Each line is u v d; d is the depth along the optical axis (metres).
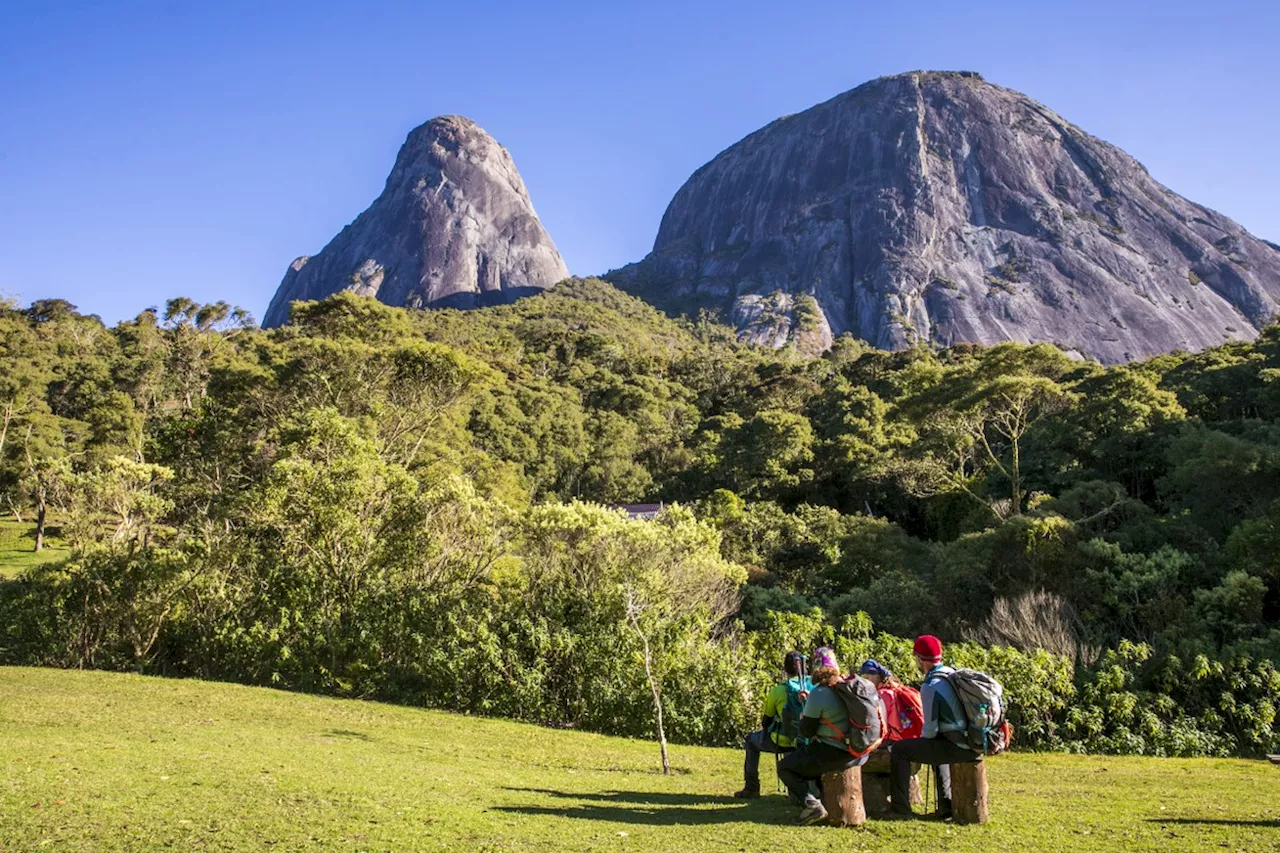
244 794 7.68
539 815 7.54
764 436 70.50
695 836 6.71
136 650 23.77
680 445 86.75
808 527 48.06
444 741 14.12
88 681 19.14
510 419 79.50
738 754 15.52
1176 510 37.12
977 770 7.31
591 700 18.69
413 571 23.88
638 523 23.28
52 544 54.03
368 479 24.88
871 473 63.47
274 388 47.19
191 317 84.44
